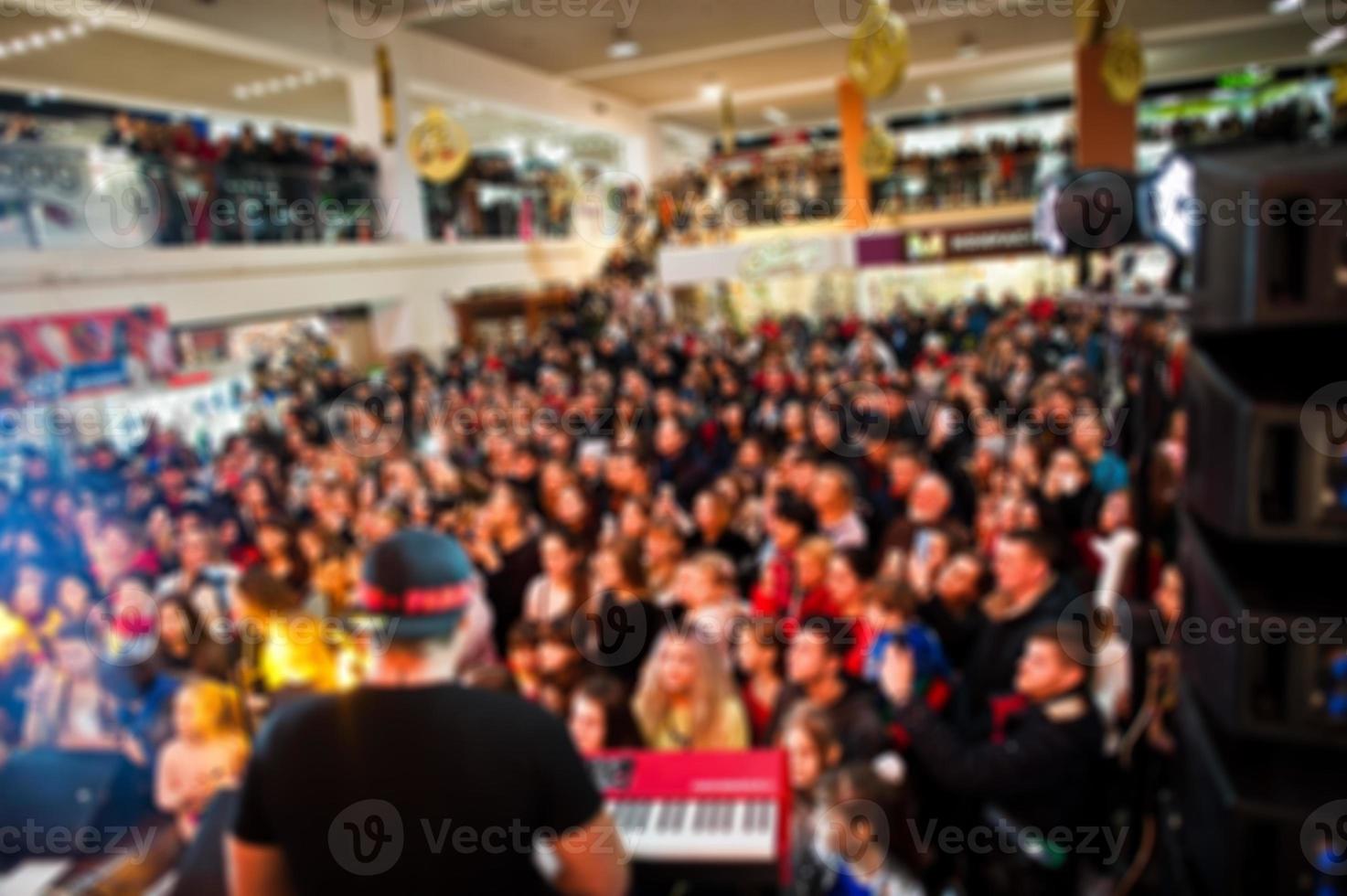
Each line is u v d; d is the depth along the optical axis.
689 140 28.75
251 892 1.40
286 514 6.14
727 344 13.62
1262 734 1.01
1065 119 20.23
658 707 2.95
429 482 6.11
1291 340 1.08
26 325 8.04
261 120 19.64
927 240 15.52
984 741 2.77
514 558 4.54
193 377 9.91
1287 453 0.95
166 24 9.98
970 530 5.17
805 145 18.83
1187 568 1.29
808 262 15.88
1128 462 4.16
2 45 12.88
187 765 2.83
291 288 11.43
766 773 1.79
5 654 3.75
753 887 1.68
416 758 1.31
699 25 14.09
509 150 24.66
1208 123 16.36
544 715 1.41
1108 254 3.59
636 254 17.59
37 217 8.41
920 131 23.34
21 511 5.72
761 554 4.63
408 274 13.73
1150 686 2.53
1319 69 22.23
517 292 16.23
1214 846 1.12
